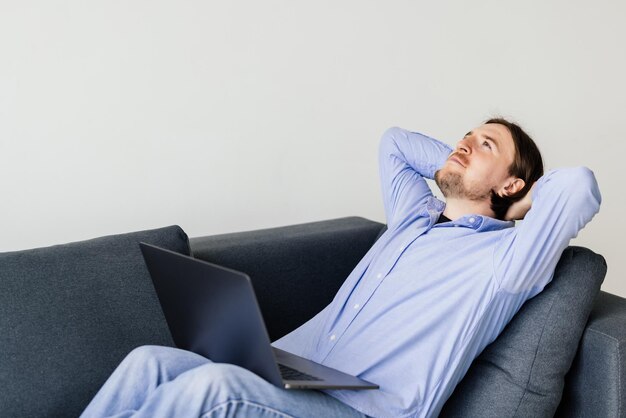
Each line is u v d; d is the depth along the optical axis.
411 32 3.12
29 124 2.53
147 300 2.07
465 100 3.28
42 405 1.85
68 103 2.57
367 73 3.07
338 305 2.11
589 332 1.92
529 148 2.08
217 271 1.58
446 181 2.11
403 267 2.04
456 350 1.89
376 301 2.03
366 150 3.12
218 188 2.87
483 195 2.09
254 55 2.84
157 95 2.70
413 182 2.30
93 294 2.00
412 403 1.85
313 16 2.92
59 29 2.52
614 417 1.86
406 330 1.93
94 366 1.93
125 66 2.63
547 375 1.87
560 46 3.41
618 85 3.54
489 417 1.90
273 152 2.95
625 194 3.61
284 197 3.00
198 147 2.80
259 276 2.34
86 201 2.66
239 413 1.63
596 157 3.56
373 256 2.15
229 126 2.84
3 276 1.94
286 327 2.40
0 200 2.54
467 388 1.97
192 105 2.77
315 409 1.73
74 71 2.56
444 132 3.27
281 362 1.91
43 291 1.95
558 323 1.87
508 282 1.88
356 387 1.78
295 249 2.41
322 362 2.03
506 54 3.32
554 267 1.89
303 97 2.96
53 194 2.61
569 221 1.81
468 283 1.92
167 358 1.74
